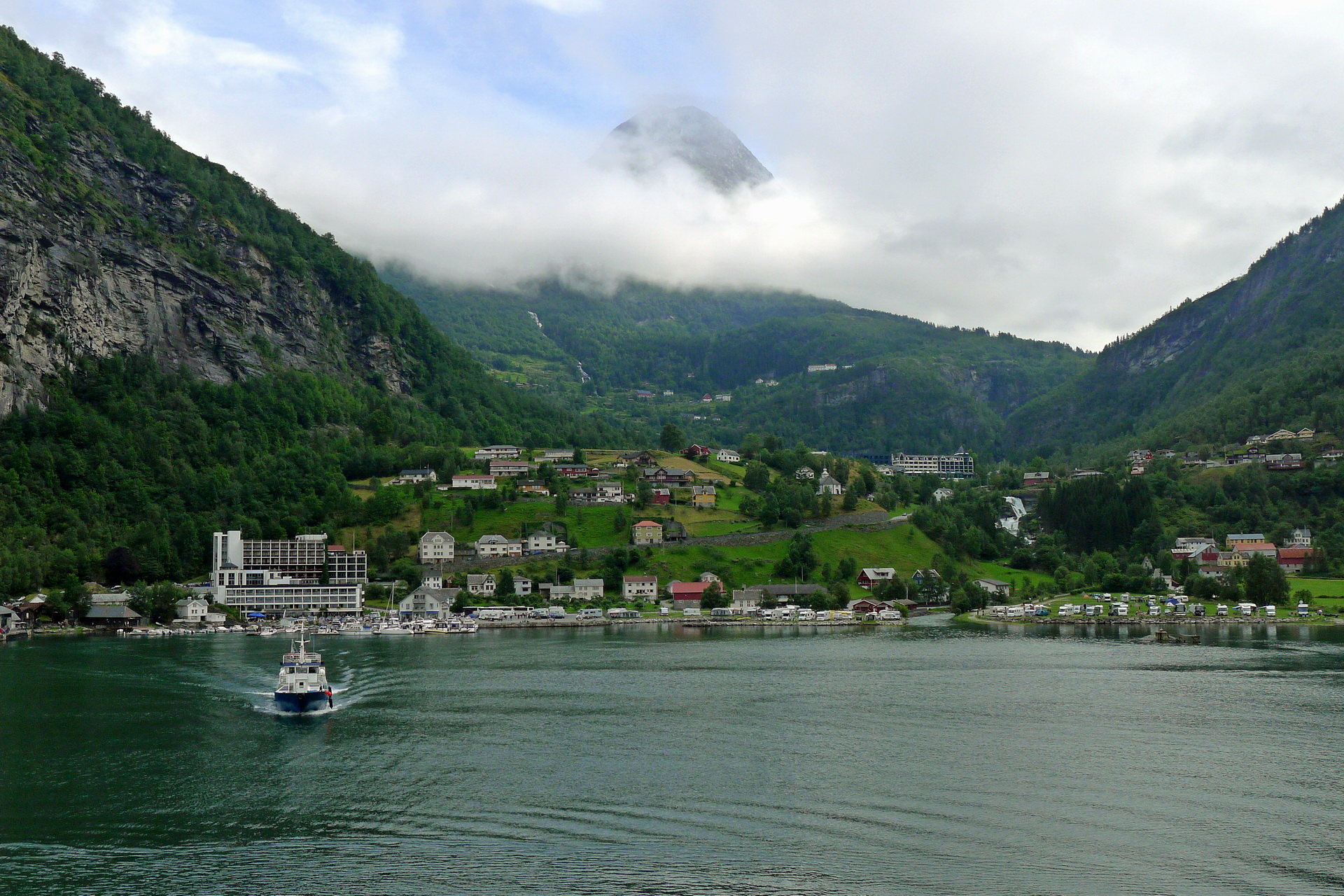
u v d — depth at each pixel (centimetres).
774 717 17700
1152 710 18262
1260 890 10081
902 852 11062
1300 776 13850
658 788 13362
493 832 11731
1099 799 12825
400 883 10356
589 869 10650
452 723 17300
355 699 19700
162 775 14125
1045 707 18550
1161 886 10194
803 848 11181
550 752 15200
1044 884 10225
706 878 10400
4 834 11825
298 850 11256
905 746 15562
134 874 10675
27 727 17162
